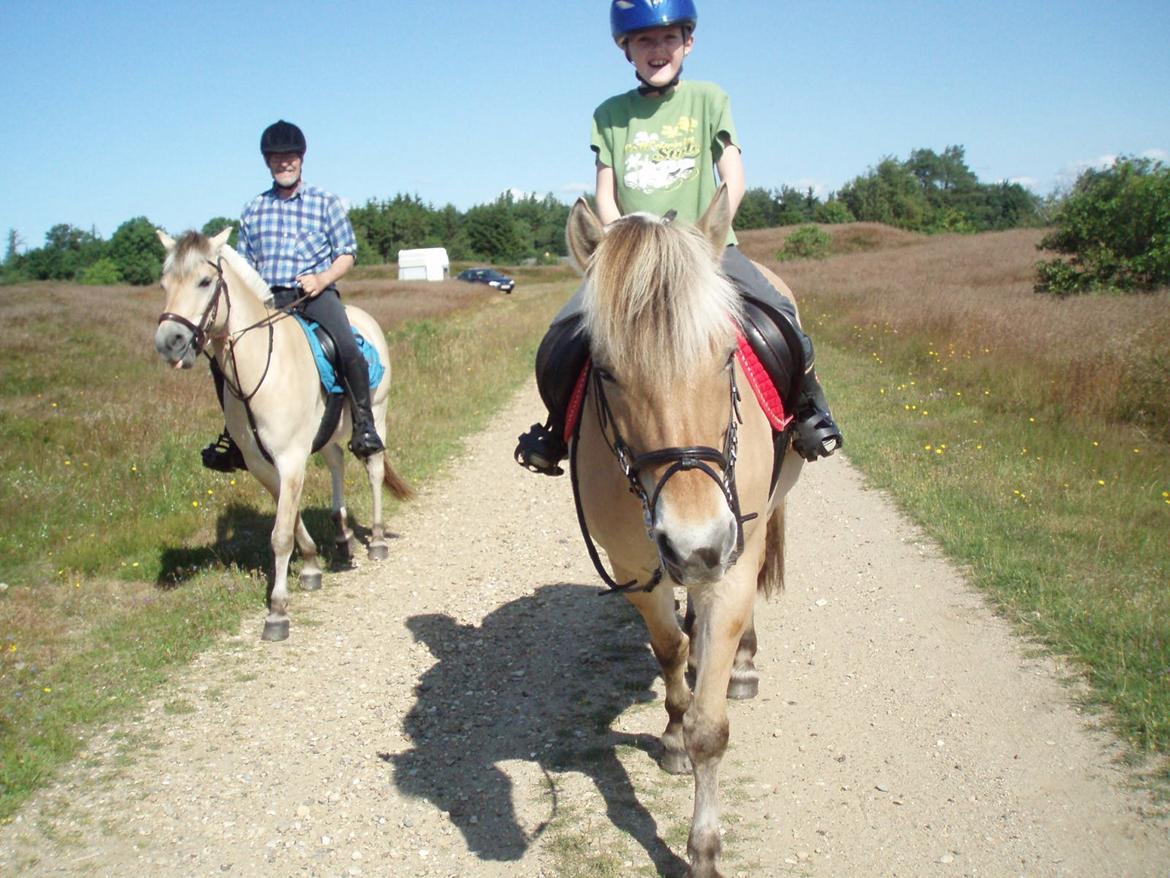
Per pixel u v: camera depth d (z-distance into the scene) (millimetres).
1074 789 3607
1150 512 6559
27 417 9977
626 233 2770
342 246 6660
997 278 25828
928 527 6762
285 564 5852
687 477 2639
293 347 6070
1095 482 7262
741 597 3104
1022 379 10602
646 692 4754
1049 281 19594
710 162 3867
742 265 3883
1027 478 7492
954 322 14719
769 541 4641
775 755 4055
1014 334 12789
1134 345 10250
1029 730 4051
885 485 7980
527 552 7230
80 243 82875
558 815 3689
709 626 3102
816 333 18031
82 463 8766
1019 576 5574
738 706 4531
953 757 3916
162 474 8469
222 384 6031
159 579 6512
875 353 14867
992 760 3863
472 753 4250
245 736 4484
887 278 27469
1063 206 20750
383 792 3959
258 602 6230
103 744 4406
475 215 90125
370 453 6680
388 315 28688
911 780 3781
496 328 23328
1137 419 9070
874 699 4480
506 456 10578
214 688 5004
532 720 4527
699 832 3123
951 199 114375
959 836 3398
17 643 5336
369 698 4867
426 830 3668
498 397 14352
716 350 2695
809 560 6469
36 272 75625
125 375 13836
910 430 9656
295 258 6551
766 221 97625
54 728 4445
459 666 5219
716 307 2682
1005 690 4410
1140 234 18438
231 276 5777
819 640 5199
